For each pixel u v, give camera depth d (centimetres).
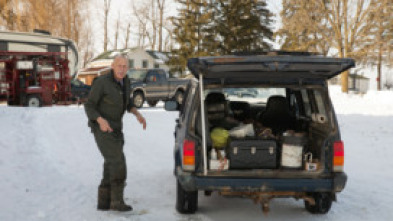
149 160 815
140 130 1198
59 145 906
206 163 421
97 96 459
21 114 1376
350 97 2967
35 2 4097
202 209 508
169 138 1085
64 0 4912
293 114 572
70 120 1273
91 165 747
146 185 618
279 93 585
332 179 425
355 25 3475
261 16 5281
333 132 432
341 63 395
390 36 3350
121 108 476
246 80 441
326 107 443
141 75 2144
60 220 455
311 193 494
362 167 780
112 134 468
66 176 660
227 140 453
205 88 436
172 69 4659
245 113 600
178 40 4575
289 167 434
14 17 3975
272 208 520
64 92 2075
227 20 4672
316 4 3534
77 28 5228
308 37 3812
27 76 1955
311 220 475
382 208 525
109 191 495
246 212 500
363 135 1152
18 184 598
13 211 483
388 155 880
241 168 437
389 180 680
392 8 3244
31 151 816
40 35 2233
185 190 443
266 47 5147
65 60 2069
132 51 4919
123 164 479
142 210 495
